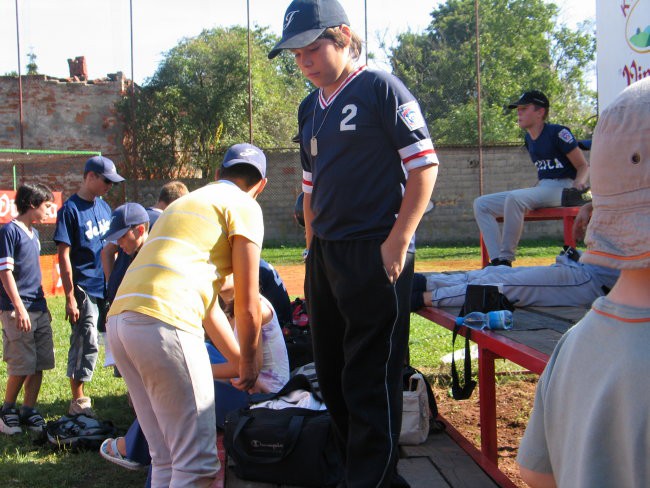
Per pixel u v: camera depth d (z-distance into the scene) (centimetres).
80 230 521
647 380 108
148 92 2164
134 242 456
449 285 432
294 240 2048
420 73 3064
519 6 3550
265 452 313
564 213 540
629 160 112
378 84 241
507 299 388
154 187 2061
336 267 244
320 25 241
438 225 2036
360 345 240
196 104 2216
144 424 283
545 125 555
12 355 504
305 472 307
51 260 1209
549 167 554
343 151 244
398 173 246
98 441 476
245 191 318
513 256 554
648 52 400
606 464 112
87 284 524
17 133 2128
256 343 294
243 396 381
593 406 114
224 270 290
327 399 271
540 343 308
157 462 283
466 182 2028
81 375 520
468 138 2867
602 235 117
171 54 2269
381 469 237
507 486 308
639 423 107
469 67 3011
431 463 345
